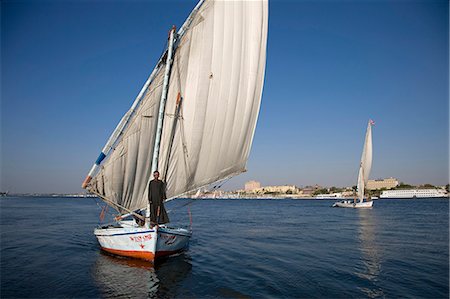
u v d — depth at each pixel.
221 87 13.55
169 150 13.38
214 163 14.00
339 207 74.06
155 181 12.20
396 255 14.46
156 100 13.26
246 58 13.90
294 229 25.59
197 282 10.21
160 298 8.91
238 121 14.04
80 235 21.00
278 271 11.59
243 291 9.41
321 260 13.42
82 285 9.93
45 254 14.52
